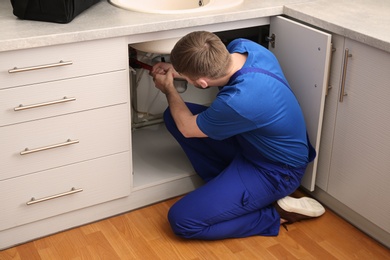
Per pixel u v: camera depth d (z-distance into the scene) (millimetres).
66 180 2170
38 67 1924
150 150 2682
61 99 2021
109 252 2172
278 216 2283
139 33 2066
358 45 2057
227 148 2379
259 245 2217
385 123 2027
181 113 2168
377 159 2102
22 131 2002
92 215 2320
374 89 2037
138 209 2426
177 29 2172
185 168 2535
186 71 1955
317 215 2348
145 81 2824
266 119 2027
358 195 2234
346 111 2184
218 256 2154
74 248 2191
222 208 2172
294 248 2201
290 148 2168
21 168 2057
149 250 2184
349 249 2199
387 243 2201
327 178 2369
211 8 2236
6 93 1918
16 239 2189
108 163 2236
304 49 2238
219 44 1947
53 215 2211
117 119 2176
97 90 2082
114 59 2068
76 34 1936
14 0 2008
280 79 2082
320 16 2201
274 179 2193
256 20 2350
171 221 2201
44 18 2018
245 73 1985
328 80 2217
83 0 2096
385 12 2252
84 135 2131
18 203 2107
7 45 1840
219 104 1973
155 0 2453
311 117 2297
